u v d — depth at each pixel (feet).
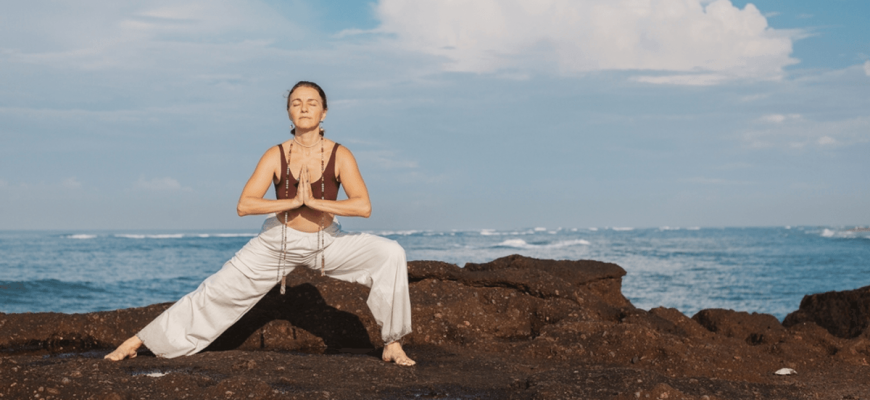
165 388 11.26
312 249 14.35
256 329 17.95
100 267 99.96
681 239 333.01
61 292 60.49
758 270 114.83
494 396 11.96
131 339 14.37
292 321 18.39
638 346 16.02
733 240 309.63
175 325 14.39
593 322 18.38
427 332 17.92
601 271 26.35
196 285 72.02
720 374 14.88
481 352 16.58
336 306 18.80
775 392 13.08
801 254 175.52
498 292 21.70
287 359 14.08
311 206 13.69
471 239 326.65
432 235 439.63
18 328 17.20
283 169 14.30
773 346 17.65
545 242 274.36
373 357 15.47
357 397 11.50
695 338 18.31
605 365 15.51
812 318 25.68
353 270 14.83
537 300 21.15
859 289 24.62
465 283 22.00
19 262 108.68
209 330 14.60
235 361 13.76
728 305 63.67
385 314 14.51
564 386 11.86
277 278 14.73
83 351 16.66
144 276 83.82
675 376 14.69
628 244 255.91
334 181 14.52
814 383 14.69
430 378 13.29
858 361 17.42
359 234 14.75
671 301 66.33
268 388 11.08
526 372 14.19
